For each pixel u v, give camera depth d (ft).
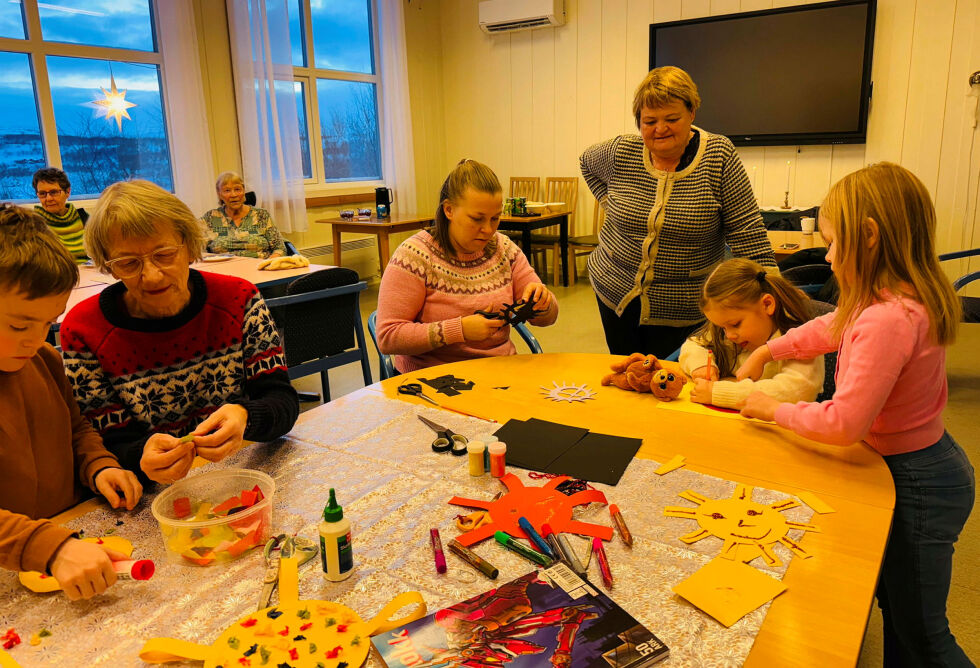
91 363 4.03
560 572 2.81
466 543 3.08
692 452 3.99
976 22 14.64
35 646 2.54
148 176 15.98
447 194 5.78
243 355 4.49
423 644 2.46
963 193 15.46
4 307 2.84
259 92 16.83
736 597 2.66
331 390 12.08
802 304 4.95
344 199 19.94
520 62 20.65
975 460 8.46
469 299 6.09
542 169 21.11
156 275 3.73
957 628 5.56
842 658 2.36
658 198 6.80
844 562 2.90
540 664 2.35
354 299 9.73
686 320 7.27
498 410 4.72
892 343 3.60
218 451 3.55
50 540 2.78
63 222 12.39
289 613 2.63
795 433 4.12
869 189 3.64
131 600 2.79
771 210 15.89
